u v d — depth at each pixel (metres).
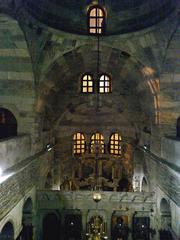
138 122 23.02
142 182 22.48
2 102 16.73
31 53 15.53
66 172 25.44
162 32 15.57
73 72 21.42
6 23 13.51
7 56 15.60
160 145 16.67
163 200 16.06
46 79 17.84
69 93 23.55
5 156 11.97
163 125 16.67
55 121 23.61
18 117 16.77
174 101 16.50
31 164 16.20
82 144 26.20
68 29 16.31
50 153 22.78
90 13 16.58
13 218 12.93
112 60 19.36
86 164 26.41
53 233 18.27
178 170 12.48
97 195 15.23
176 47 15.85
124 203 17.84
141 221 17.98
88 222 17.83
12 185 12.57
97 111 25.38
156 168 17.34
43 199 17.88
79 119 25.41
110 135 25.66
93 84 23.75
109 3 16.16
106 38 16.59
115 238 18.03
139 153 23.44
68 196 17.94
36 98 16.83
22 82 16.52
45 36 15.85
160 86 16.53
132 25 16.14
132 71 19.12
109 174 26.20
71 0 15.84
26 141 15.86
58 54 17.00
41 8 14.95
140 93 20.72
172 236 14.02
